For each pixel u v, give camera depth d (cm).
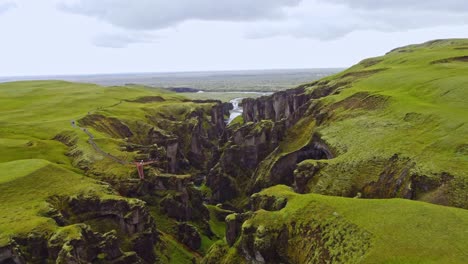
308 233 5997
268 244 6184
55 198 8612
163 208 10875
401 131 9344
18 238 6881
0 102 18725
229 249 7162
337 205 6269
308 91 18988
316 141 11681
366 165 8606
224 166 14900
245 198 13638
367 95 12575
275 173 12206
